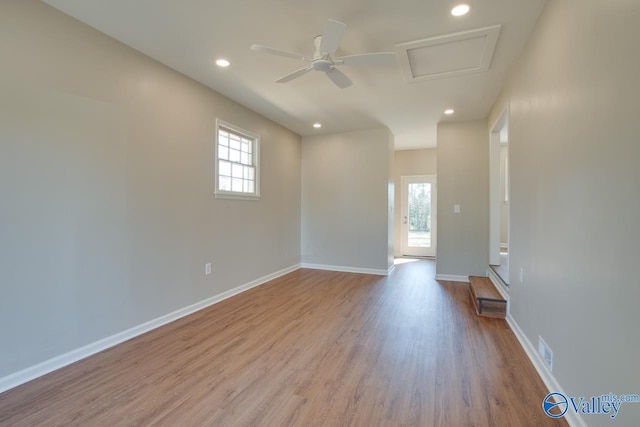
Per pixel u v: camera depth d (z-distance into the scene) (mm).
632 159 1188
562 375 1813
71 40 2289
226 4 2143
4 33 1957
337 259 5676
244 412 1758
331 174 5707
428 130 5504
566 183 1793
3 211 1949
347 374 2166
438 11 2199
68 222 2283
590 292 1503
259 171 4590
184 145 3291
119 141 2629
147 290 2898
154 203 2959
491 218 4543
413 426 1645
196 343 2646
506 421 1680
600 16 1432
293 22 2354
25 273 2051
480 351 2520
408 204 7551
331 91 3699
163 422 1671
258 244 4617
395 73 3180
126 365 2270
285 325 3059
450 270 4961
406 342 2684
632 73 1192
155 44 2680
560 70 1885
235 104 4062
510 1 2096
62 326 2250
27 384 2012
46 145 2156
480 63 2959
